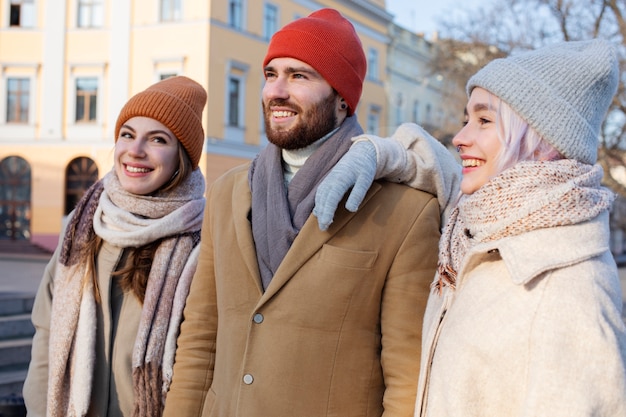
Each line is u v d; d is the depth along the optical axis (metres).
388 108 26.97
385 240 1.87
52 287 2.50
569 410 1.25
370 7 25.14
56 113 21.47
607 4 12.28
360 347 1.86
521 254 1.39
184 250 2.39
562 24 12.84
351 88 1.99
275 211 1.92
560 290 1.34
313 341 1.84
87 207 2.48
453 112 19.66
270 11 20.97
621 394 1.26
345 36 1.99
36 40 21.53
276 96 1.94
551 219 1.38
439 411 1.44
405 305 1.84
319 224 1.72
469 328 1.43
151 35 20.03
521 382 1.35
